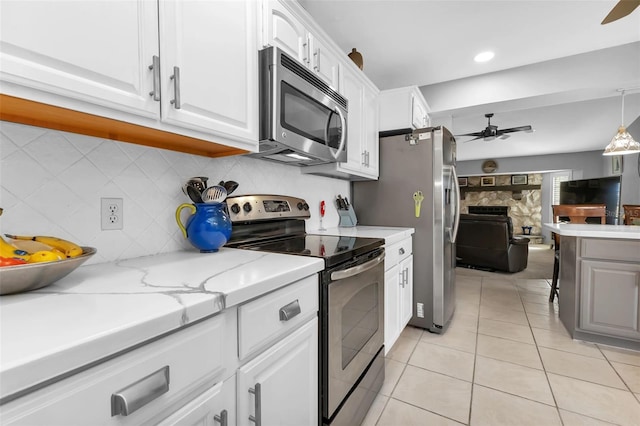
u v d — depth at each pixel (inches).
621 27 94.3
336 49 73.0
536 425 56.8
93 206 40.7
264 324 33.5
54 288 29.1
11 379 15.1
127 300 25.5
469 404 62.8
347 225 102.0
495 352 84.5
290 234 73.9
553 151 298.8
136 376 21.1
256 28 50.0
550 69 115.4
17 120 32.9
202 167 56.1
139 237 46.2
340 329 48.0
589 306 89.2
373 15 88.4
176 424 23.9
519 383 69.9
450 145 106.4
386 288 74.8
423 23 92.4
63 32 26.8
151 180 47.8
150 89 34.1
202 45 40.2
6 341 17.7
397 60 114.2
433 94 136.9
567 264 99.3
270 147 55.7
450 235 104.4
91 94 29.0
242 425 30.8
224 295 27.7
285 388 37.0
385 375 73.2
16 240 31.7
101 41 29.5
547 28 95.0
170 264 40.5
